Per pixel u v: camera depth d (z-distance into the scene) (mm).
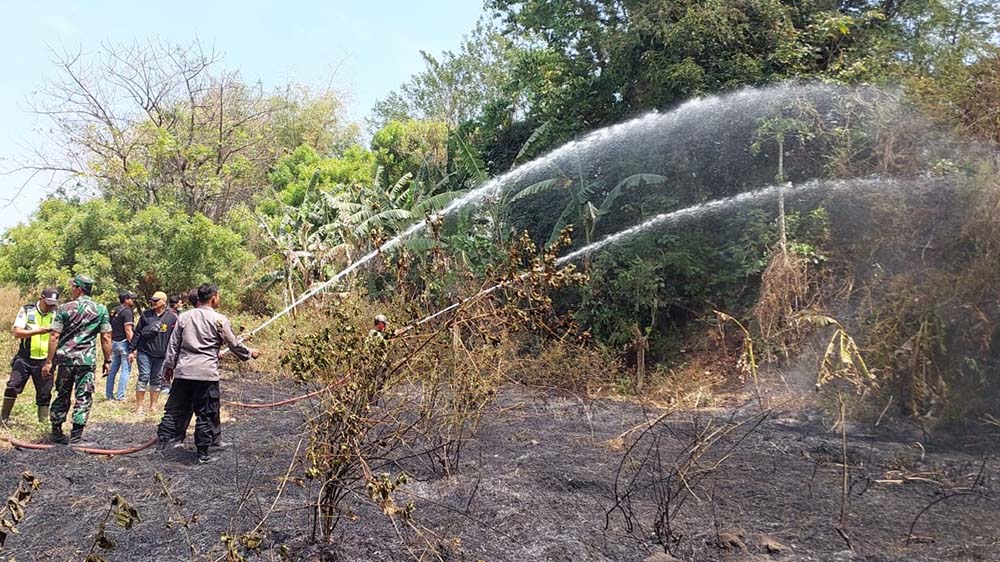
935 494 5836
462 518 5043
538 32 17703
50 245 16312
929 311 8523
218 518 4988
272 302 17859
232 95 26484
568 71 16641
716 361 12398
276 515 5031
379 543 4543
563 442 7523
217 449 7070
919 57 12742
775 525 5047
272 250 18438
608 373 11492
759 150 12766
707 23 13352
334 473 4445
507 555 4422
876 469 6609
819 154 12375
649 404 10453
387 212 16500
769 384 10430
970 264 8844
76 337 7344
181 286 16266
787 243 11281
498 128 18797
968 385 8344
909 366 8461
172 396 6949
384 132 28234
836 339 9273
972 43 10875
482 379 6336
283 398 10086
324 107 37281
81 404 7410
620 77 15352
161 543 4559
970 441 7848
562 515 5176
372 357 4621
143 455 6871
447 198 15812
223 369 12367
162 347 9023
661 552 4492
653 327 13273
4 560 4246
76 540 4629
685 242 13508
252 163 25359
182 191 21359
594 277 13031
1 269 17047
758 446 7496
